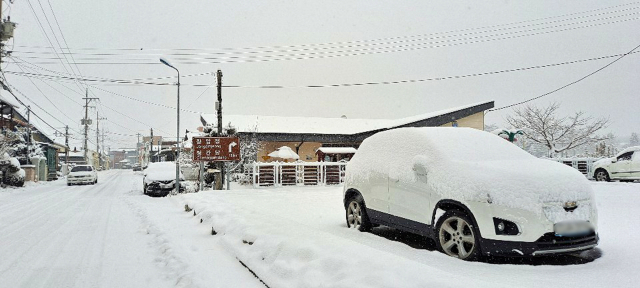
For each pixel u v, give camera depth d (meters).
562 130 31.67
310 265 4.25
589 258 4.93
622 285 3.85
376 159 6.84
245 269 5.31
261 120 31.53
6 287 4.99
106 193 21.33
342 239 5.03
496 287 3.15
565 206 4.62
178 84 20.98
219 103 18.70
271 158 28.59
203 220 8.99
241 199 12.58
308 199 12.59
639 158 15.98
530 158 5.75
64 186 28.19
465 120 26.62
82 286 4.99
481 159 5.53
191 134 37.06
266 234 5.82
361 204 7.10
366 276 3.64
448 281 3.27
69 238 8.08
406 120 28.03
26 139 34.41
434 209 5.41
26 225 9.90
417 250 5.55
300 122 32.16
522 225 4.53
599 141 33.56
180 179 20.11
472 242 4.90
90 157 78.94
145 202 15.73
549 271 4.42
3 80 20.98
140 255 6.54
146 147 83.12
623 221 7.18
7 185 26.16
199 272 5.16
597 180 17.55
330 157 28.50
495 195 4.72
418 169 5.70
